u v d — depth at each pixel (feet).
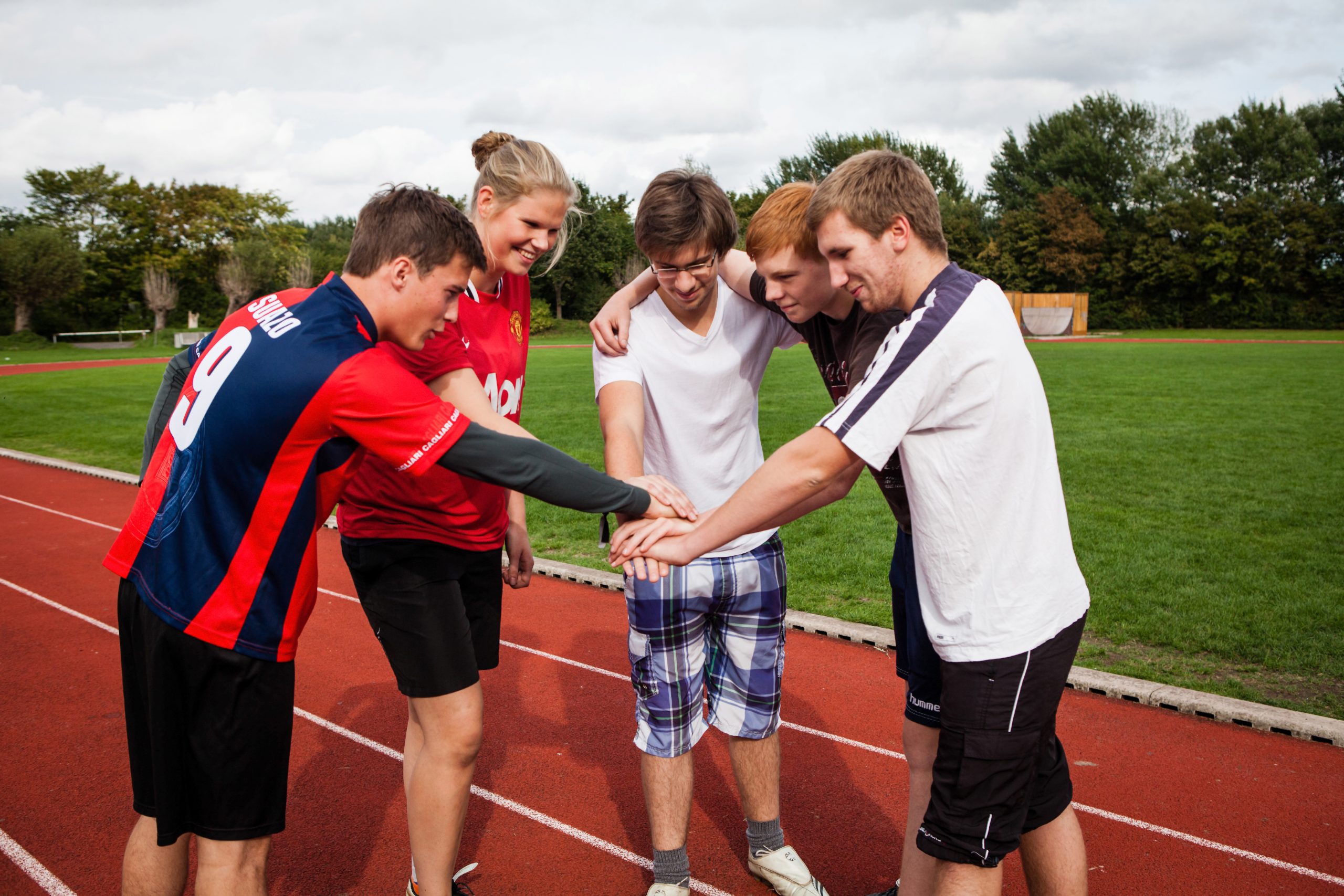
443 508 7.25
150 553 6.03
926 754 7.16
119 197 175.83
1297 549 20.99
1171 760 11.42
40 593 19.10
